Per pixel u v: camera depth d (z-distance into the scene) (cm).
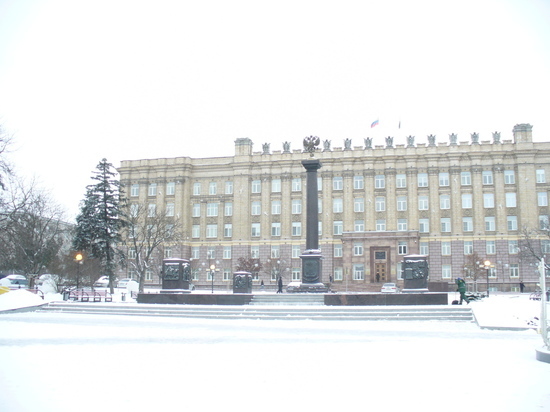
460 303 3709
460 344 2212
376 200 9106
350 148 9300
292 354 1933
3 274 7888
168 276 4281
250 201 9562
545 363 1725
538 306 3406
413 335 2527
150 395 1284
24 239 6244
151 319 3356
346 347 2119
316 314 3406
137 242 9050
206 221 9750
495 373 1557
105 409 1151
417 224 8862
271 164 9519
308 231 4300
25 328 2845
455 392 1312
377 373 1564
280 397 1267
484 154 8769
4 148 4669
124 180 9969
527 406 1175
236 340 2336
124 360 1797
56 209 7544
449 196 8856
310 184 4325
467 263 8275
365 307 3509
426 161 8994
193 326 2970
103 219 6875
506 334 2561
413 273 4106
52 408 1155
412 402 1214
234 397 1267
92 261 6806
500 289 8431
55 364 1714
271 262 9038
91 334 2564
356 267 8644
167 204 9738
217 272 9531
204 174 9862
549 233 7575
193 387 1376
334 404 1200
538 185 8550
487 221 8700
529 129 8656
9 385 1390
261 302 3934
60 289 5978
